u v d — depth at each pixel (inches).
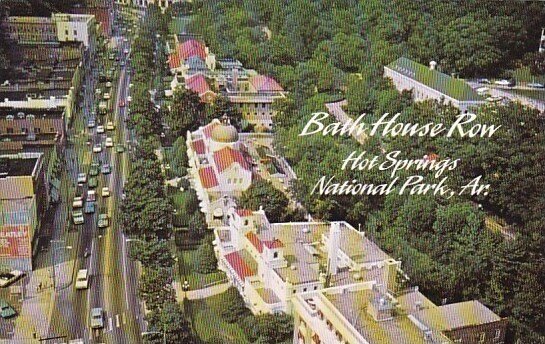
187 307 6943.9
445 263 7283.5
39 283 7273.6
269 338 6328.7
